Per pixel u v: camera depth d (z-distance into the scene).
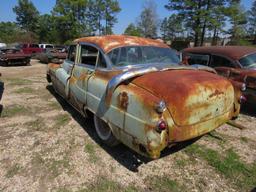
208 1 35.06
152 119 2.76
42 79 10.22
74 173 3.28
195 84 3.06
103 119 3.58
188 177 3.21
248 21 69.81
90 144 4.04
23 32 69.31
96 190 2.96
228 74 5.76
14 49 16.52
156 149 2.78
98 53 4.00
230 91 3.56
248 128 4.77
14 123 4.96
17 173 3.29
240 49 6.18
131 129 3.01
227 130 4.63
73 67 4.88
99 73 3.87
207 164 3.49
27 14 70.81
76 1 47.09
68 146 3.99
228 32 45.66
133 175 3.24
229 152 3.81
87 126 4.78
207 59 6.47
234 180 3.14
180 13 36.31
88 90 4.04
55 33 49.25
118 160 3.58
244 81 5.43
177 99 2.87
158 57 4.25
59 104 6.26
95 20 54.00
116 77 3.28
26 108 5.93
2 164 3.48
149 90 3.00
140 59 4.07
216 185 3.05
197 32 35.56
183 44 41.06
